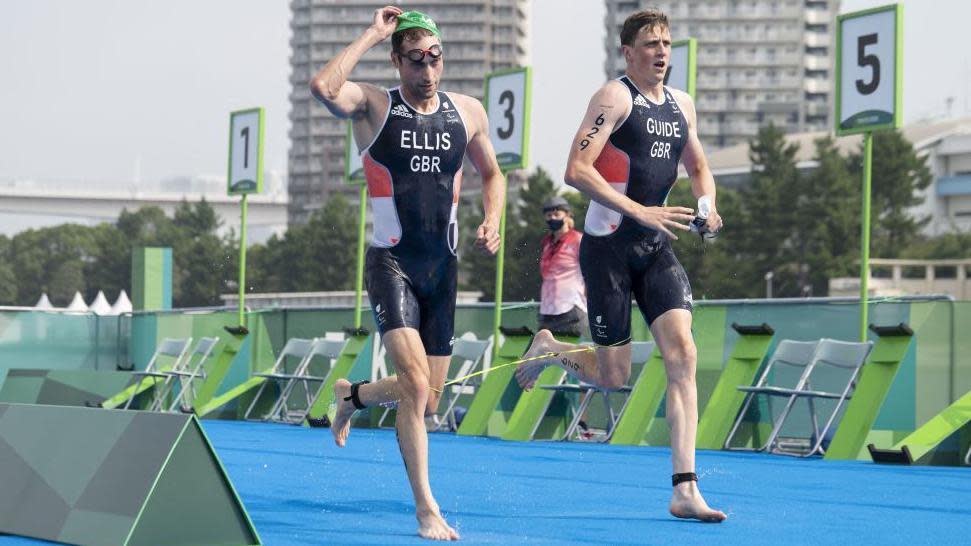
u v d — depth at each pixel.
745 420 12.66
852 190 89.94
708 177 6.98
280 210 151.75
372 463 9.90
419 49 6.02
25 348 20.58
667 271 6.64
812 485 8.33
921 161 95.75
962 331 11.55
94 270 136.12
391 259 6.06
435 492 7.68
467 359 15.34
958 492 7.92
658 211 6.40
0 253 150.12
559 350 7.57
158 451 5.04
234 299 120.25
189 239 129.62
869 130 11.52
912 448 10.32
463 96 6.34
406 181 6.04
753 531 5.86
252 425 16.34
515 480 8.58
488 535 5.66
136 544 4.88
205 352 18.27
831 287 87.00
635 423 13.04
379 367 16.66
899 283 92.06
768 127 91.31
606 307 6.75
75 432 5.49
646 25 6.66
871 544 5.44
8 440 5.77
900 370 11.79
